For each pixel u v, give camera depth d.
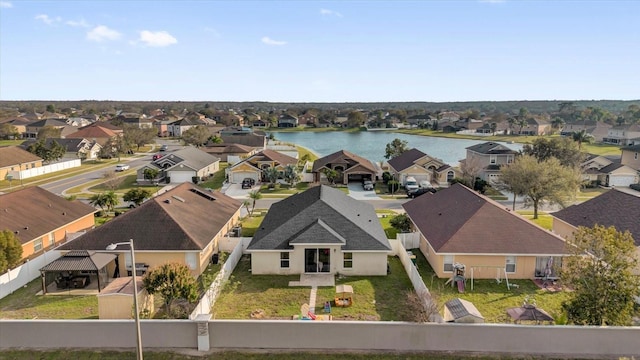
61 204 37.44
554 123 170.38
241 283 27.19
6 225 30.59
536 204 43.66
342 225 29.89
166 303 22.14
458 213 31.53
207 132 116.19
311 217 30.47
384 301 24.66
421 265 30.39
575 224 33.41
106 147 91.88
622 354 18.31
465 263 27.52
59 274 27.06
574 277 20.36
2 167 66.69
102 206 44.09
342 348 18.94
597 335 18.27
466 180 58.88
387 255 30.89
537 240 27.72
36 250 31.80
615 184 65.50
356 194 58.28
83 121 169.88
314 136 168.38
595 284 19.61
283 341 19.00
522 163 44.78
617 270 19.70
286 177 64.00
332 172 64.12
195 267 28.30
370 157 106.25
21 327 19.02
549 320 19.94
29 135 131.88
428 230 31.62
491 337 18.58
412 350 18.83
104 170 77.75
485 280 27.34
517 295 25.30
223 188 62.03
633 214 30.28
